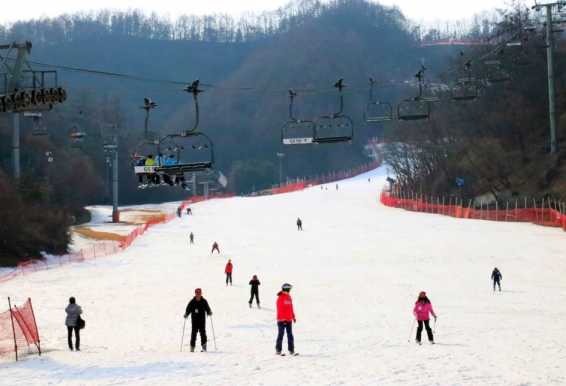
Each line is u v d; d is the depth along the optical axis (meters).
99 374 20.64
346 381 18.56
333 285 48.78
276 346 23.69
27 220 74.69
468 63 56.72
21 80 31.17
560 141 112.75
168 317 36.06
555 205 93.56
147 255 74.19
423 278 51.53
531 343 24.91
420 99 43.97
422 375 19.09
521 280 49.56
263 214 121.25
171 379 19.53
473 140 126.12
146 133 39.00
